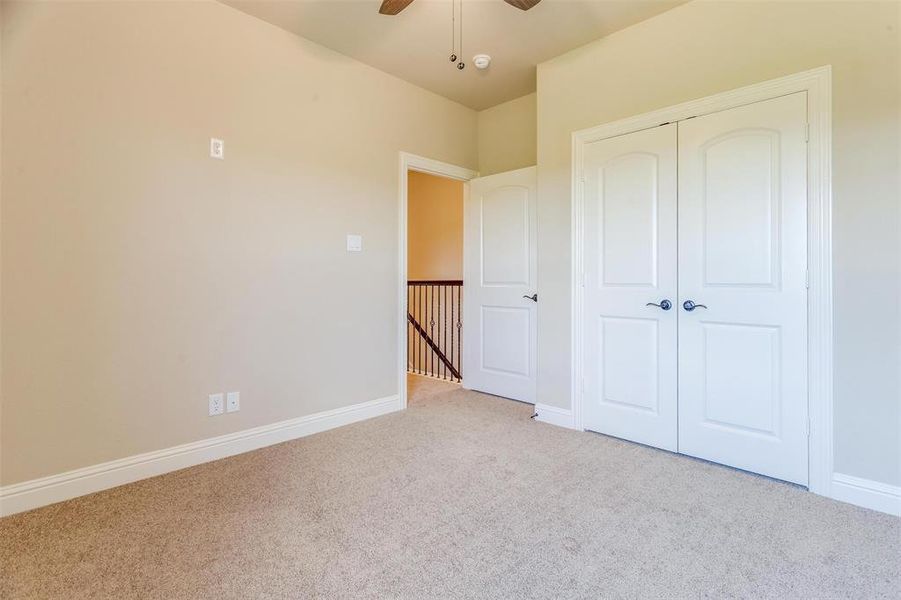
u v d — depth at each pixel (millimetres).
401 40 2863
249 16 2574
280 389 2746
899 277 1861
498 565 1530
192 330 2381
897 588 1406
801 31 2098
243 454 2539
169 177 2285
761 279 2223
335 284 3023
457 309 5152
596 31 2758
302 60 2826
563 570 1503
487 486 2127
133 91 2162
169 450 2307
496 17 2602
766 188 2207
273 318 2709
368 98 3197
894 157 1864
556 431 2941
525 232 3650
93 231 2061
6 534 1715
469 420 3186
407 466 2363
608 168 2814
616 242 2783
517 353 3725
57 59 1952
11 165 1859
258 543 1657
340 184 3041
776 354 2188
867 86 1922
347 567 1518
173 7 2285
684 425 2508
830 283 2020
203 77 2396
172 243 2301
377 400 3297
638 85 2670
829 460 2027
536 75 3297
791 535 1708
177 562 1543
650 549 1620
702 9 2416
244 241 2570
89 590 1399
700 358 2441
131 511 1892
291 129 2775
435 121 3691
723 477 2227
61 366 1990
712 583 1434
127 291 2164
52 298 1963
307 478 2219
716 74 2369
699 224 2436
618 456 2500
